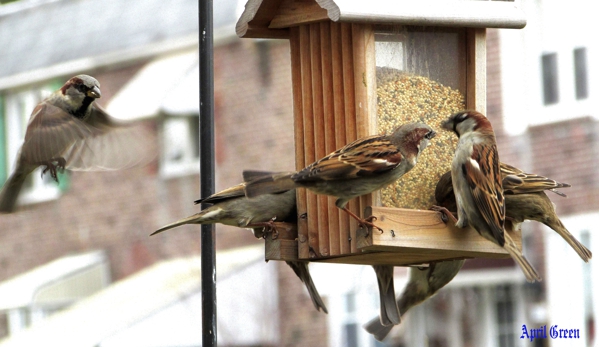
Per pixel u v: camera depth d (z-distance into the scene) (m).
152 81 24.02
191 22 24.27
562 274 18.55
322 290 21.17
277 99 22.44
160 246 24.14
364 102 6.70
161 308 21.44
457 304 19.92
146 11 25.81
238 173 22.75
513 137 19.14
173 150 23.97
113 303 22.47
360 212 6.70
